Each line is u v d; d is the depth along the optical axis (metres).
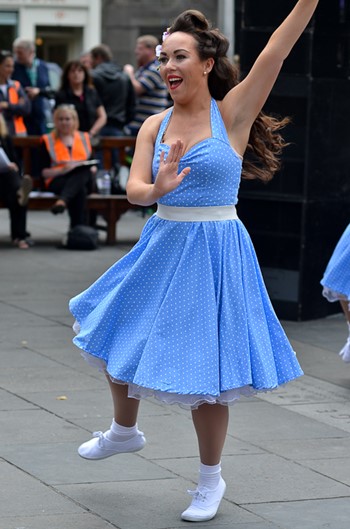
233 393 7.32
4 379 10.93
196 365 7.23
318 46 14.15
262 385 7.39
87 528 7.29
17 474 8.23
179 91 7.48
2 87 22.28
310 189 14.34
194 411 7.52
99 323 7.51
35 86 24.23
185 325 7.31
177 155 7.11
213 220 7.48
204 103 7.57
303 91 14.21
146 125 7.76
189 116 7.56
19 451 8.75
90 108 21.77
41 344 12.45
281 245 14.53
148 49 23.53
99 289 7.74
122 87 22.94
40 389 10.59
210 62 7.53
